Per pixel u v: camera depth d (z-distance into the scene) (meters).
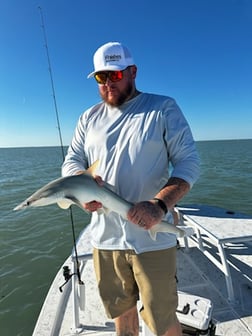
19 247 6.72
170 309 1.80
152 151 1.73
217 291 3.11
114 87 1.81
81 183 1.71
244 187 13.19
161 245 1.76
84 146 2.05
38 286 4.82
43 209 10.12
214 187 13.51
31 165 33.00
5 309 4.15
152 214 1.51
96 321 2.69
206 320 2.23
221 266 3.17
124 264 1.86
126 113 1.83
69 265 3.67
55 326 2.64
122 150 1.77
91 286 3.29
